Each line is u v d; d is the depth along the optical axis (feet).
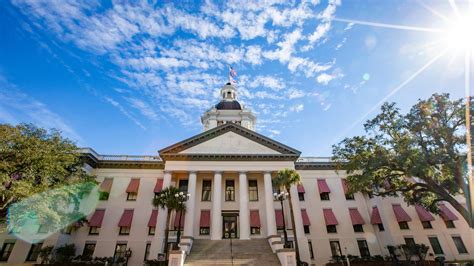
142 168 111.96
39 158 67.31
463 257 98.37
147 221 99.86
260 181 108.78
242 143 108.06
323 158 120.06
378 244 102.58
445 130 62.64
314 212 107.76
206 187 106.73
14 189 60.34
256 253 78.33
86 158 103.09
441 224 104.94
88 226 96.99
